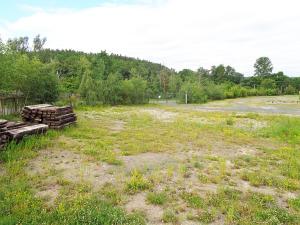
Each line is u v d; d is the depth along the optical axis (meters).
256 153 9.74
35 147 8.75
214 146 10.61
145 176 6.80
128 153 8.88
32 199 5.08
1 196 5.12
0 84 14.98
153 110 25.88
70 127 12.84
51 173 6.63
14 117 15.46
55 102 22.52
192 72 76.62
